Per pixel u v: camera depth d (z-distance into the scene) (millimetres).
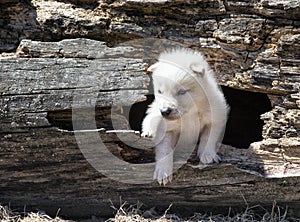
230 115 10445
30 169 7918
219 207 8555
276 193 8227
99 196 8250
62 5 8797
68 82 7777
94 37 8797
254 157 8234
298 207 8500
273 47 8500
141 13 8742
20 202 8297
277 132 8328
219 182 8148
